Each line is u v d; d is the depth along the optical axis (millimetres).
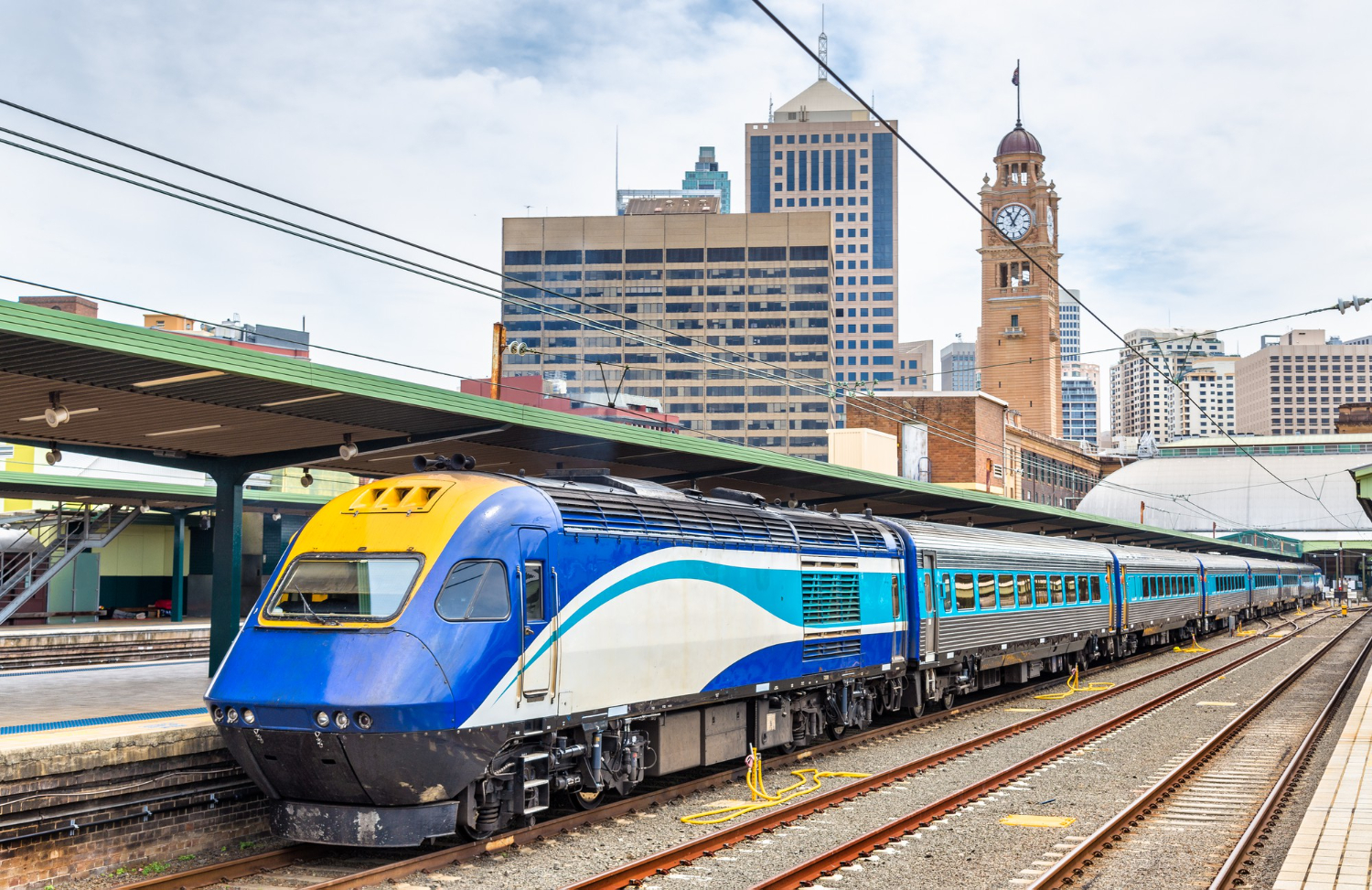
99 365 13125
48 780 11375
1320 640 48969
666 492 16078
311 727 11258
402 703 11078
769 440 139875
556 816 13922
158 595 42438
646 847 12398
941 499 31938
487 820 12289
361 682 11133
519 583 12430
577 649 13203
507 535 12445
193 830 12664
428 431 18406
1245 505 112875
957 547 24094
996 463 79375
